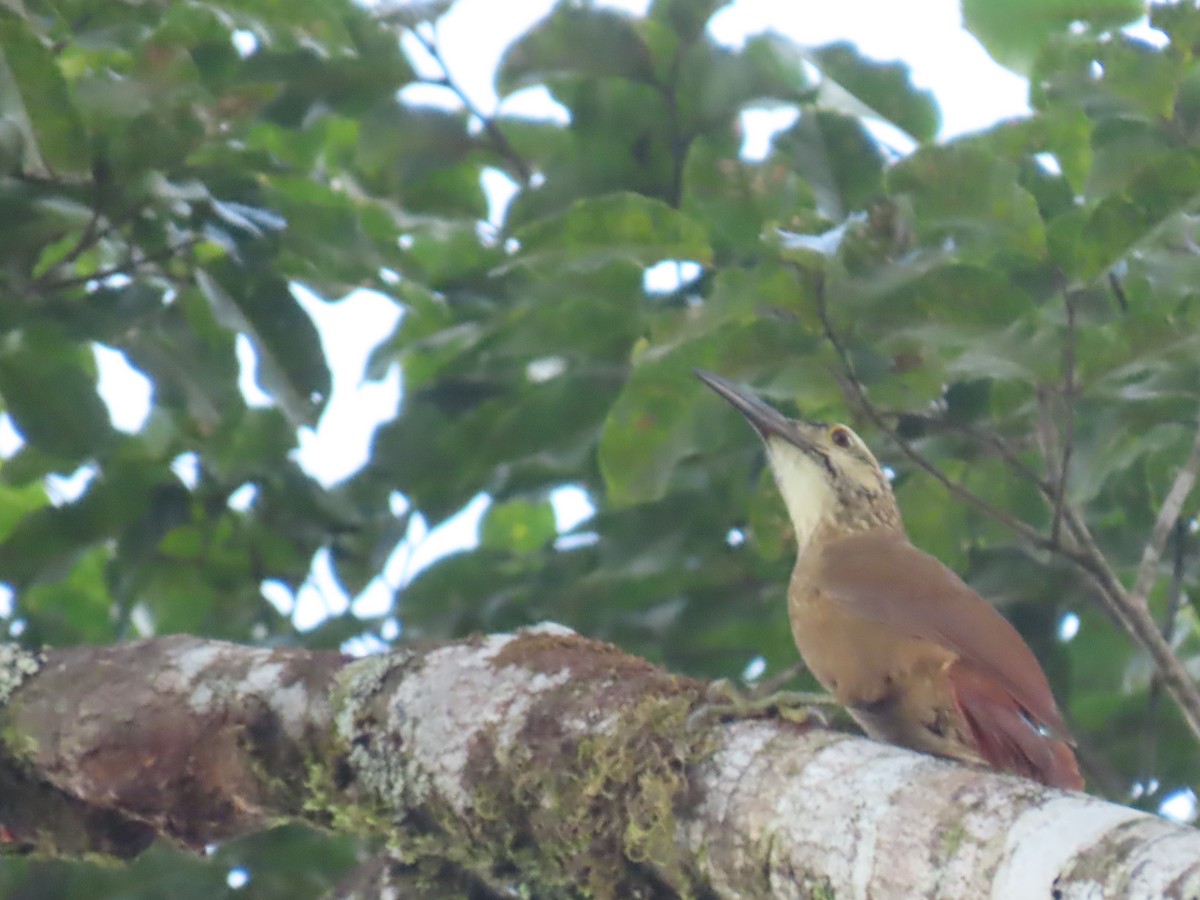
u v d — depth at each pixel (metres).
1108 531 10.85
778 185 9.73
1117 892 4.31
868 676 8.00
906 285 8.50
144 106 9.41
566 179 10.77
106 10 9.72
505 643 6.91
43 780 7.79
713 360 8.97
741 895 5.57
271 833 10.42
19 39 8.62
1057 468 9.18
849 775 5.36
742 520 11.48
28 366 10.50
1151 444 10.16
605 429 9.79
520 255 8.98
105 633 12.33
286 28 10.01
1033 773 7.01
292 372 9.73
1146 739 10.32
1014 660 7.72
